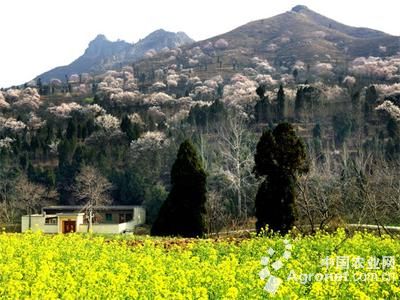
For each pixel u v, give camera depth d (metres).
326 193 37.19
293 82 144.50
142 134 91.50
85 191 69.38
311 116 96.19
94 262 16.25
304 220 32.91
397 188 37.72
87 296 12.26
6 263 16.36
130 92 136.50
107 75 184.88
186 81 162.25
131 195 69.56
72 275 14.64
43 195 70.88
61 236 22.30
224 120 89.50
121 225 48.34
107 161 78.81
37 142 91.44
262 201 30.25
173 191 33.84
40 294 12.34
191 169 33.59
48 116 121.38
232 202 49.84
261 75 151.25
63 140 84.69
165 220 33.72
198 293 12.16
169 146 77.88
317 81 128.38
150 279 13.57
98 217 61.75
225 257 18.88
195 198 33.53
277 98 100.44
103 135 92.56
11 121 110.12
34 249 18.12
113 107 125.94
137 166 75.38
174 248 21.88
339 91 107.81
